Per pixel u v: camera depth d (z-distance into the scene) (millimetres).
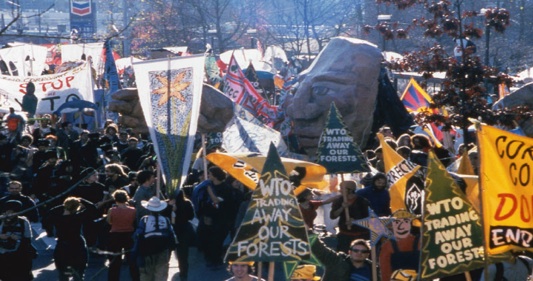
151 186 16281
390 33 21672
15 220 14602
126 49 64438
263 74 40344
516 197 9641
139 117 21422
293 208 10031
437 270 9805
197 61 17516
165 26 74312
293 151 22875
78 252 15117
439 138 21766
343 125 13539
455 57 20547
